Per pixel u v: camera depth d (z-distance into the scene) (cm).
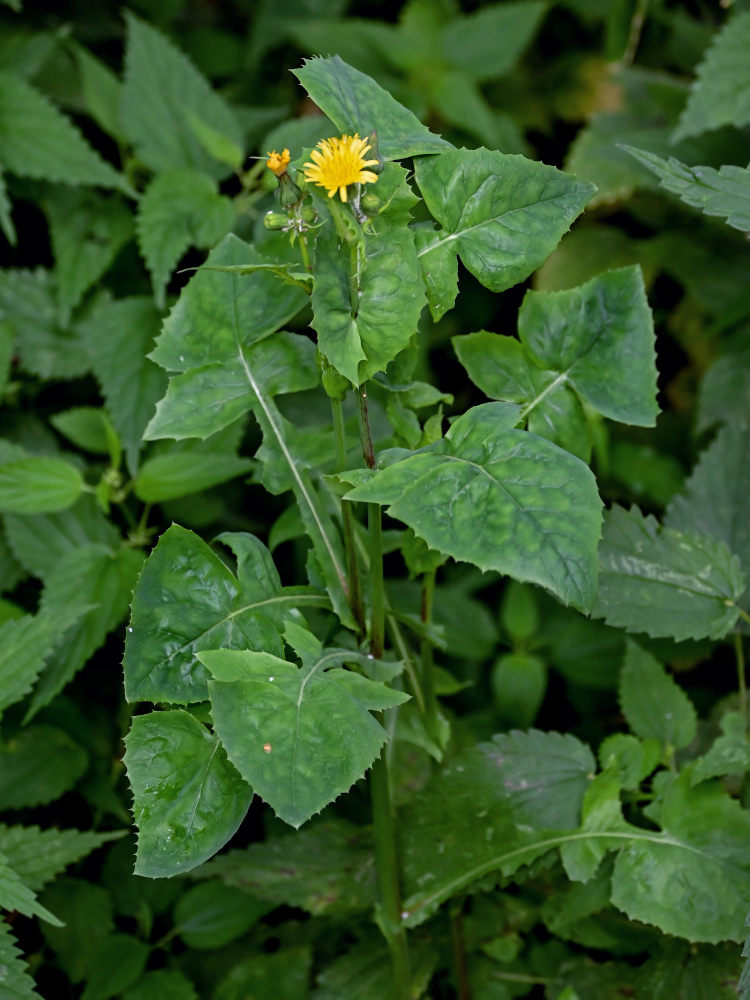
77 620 94
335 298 72
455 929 89
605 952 91
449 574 117
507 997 90
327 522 79
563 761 85
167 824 71
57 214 108
